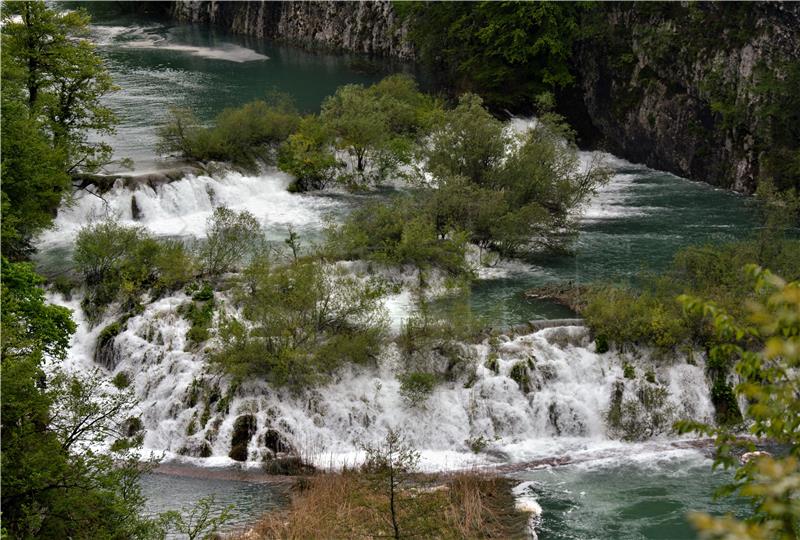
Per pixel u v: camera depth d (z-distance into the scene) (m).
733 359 41.00
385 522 30.70
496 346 42.06
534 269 52.47
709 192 69.38
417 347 41.25
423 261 49.66
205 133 66.50
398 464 33.19
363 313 42.06
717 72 70.81
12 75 50.19
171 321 43.38
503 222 52.72
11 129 47.66
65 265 50.75
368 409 39.53
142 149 68.69
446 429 39.41
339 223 59.78
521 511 33.09
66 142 56.78
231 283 45.84
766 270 12.73
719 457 15.09
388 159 67.44
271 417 38.41
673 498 34.28
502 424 39.78
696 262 46.62
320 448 38.25
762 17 68.12
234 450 37.47
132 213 59.00
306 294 41.12
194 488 35.06
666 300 43.44
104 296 45.53
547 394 40.44
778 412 13.67
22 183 47.94
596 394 40.47
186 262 46.88
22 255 51.78
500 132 59.19
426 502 31.92
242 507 33.56
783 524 11.21
